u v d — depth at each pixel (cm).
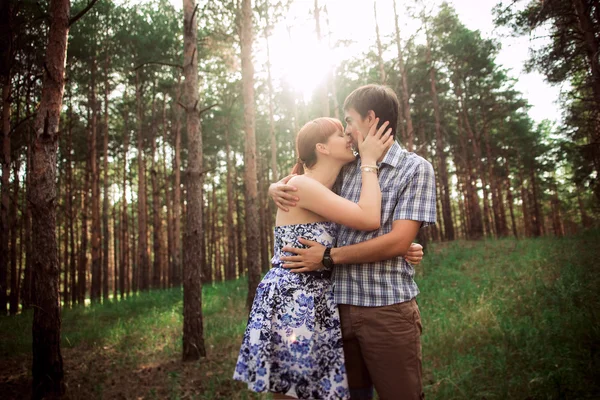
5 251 1269
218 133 2395
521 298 702
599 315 522
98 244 1708
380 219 183
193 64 670
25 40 1081
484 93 2425
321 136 200
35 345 468
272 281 189
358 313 179
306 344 175
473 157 2828
